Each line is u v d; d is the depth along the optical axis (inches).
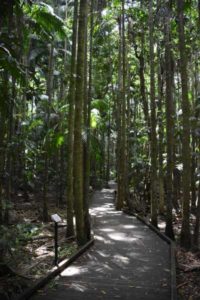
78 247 351.9
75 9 398.3
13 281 234.5
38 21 382.3
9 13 280.7
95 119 539.2
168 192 424.5
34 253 323.9
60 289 239.8
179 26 374.0
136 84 872.9
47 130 537.6
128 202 660.1
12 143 410.3
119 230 462.9
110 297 228.1
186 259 330.0
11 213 514.3
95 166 1113.4
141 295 232.8
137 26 649.0
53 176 815.1
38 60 692.1
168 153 431.5
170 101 438.6
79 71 369.4
